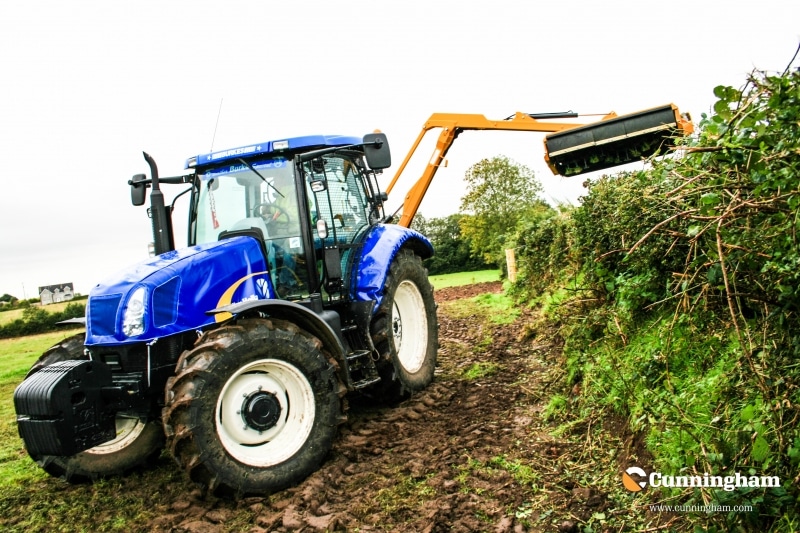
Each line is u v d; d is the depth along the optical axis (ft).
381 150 16.34
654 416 11.44
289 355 13.67
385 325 18.33
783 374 9.07
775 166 8.50
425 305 21.77
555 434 14.14
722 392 10.37
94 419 12.76
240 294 14.97
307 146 16.89
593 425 13.82
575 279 22.18
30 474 15.93
